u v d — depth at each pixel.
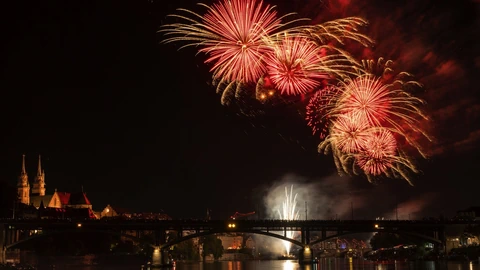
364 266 187.50
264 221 179.12
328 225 182.12
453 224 184.25
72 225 167.00
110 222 171.25
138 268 172.62
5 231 164.25
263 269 183.25
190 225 175.12
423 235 185.00
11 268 144.62
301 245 184.00
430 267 156.88
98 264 187.88
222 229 176.25
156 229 173.75
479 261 168.88
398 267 165.25
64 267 171.12
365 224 182.62
